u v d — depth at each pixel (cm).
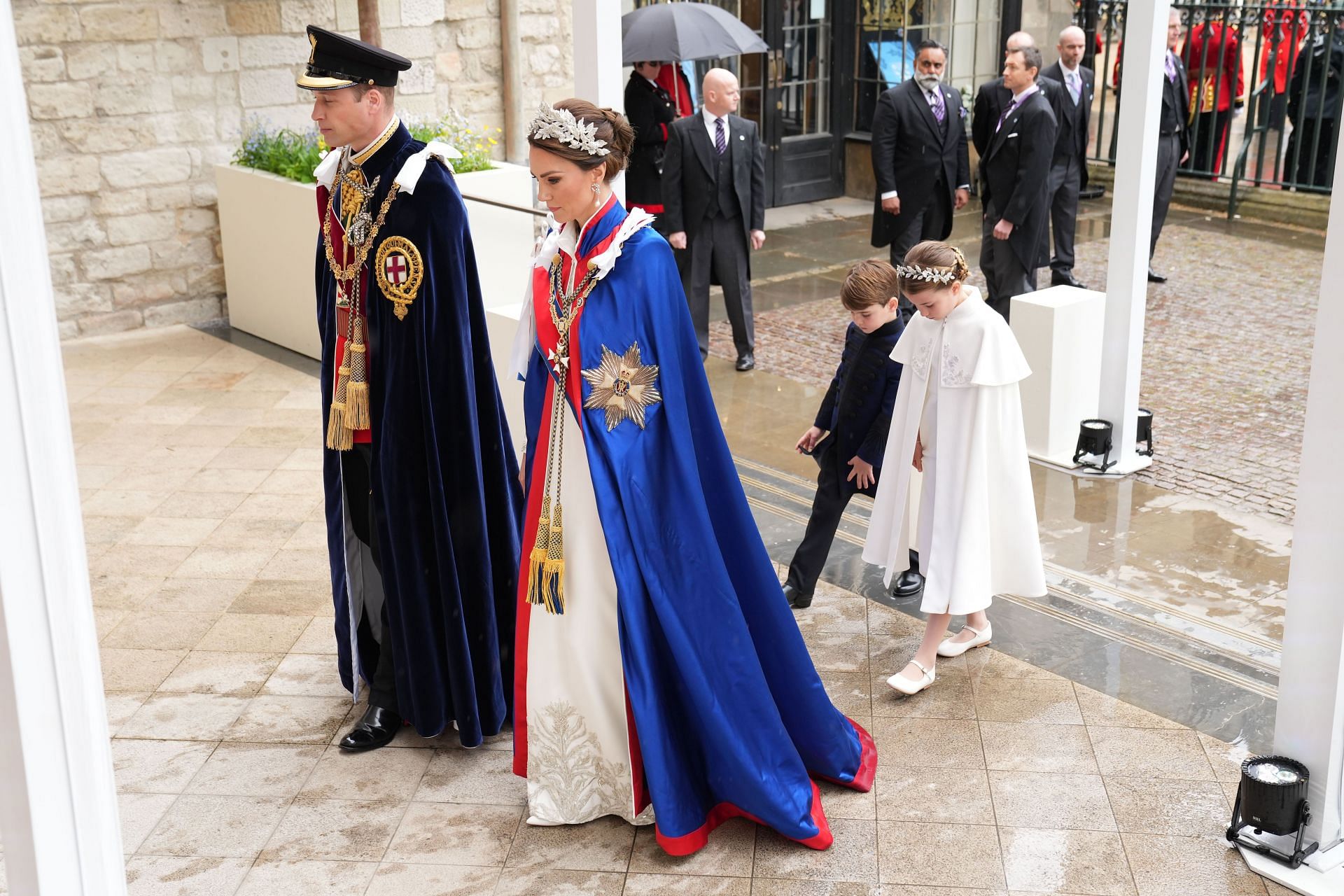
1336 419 292
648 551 316
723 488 331
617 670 332
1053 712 390
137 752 380
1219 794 349
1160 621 445
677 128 691
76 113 781
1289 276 892
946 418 382
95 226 803
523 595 334
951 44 1101
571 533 325
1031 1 1112
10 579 199
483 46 945
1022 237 720
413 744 386
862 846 331
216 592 477
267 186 762
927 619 448
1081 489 558
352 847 336
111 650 437
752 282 908
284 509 550
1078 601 461
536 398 327
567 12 980
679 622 319
